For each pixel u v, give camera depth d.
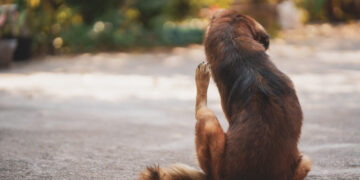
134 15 17.06
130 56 14.45
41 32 15.09
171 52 15.10
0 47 12.02
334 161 4.34
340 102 7.57
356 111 6.81
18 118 6.75
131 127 6.27
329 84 9.22
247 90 3.10
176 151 5.00
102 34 15.75
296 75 10.34
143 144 5.31
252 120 2.96
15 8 13.17
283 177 2.94
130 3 16.84
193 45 16.34
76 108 7.59
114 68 12.21
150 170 3.19
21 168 4.24
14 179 3.90
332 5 22.47
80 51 15.47
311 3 22.48
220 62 3.39
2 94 8.80
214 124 3.09
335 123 6.09
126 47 16.05
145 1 16.92
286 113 3.00
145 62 13.19
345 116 6.50
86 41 15.63
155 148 5.12
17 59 13.83
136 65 12.68
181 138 5.64
